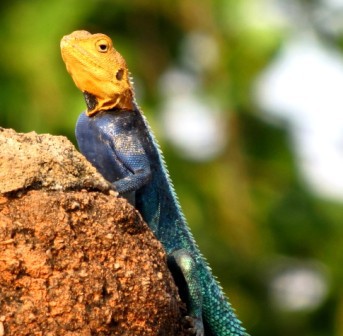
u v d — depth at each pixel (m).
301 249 17.83
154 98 16.81
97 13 16.58
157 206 10.15
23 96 15.82
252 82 17.22
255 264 17.39
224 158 17.58
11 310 7.98
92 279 8.21
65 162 8.55
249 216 17.42
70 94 15.80
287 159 17.80
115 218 8.48
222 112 17.44
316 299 17.92
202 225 17.00
